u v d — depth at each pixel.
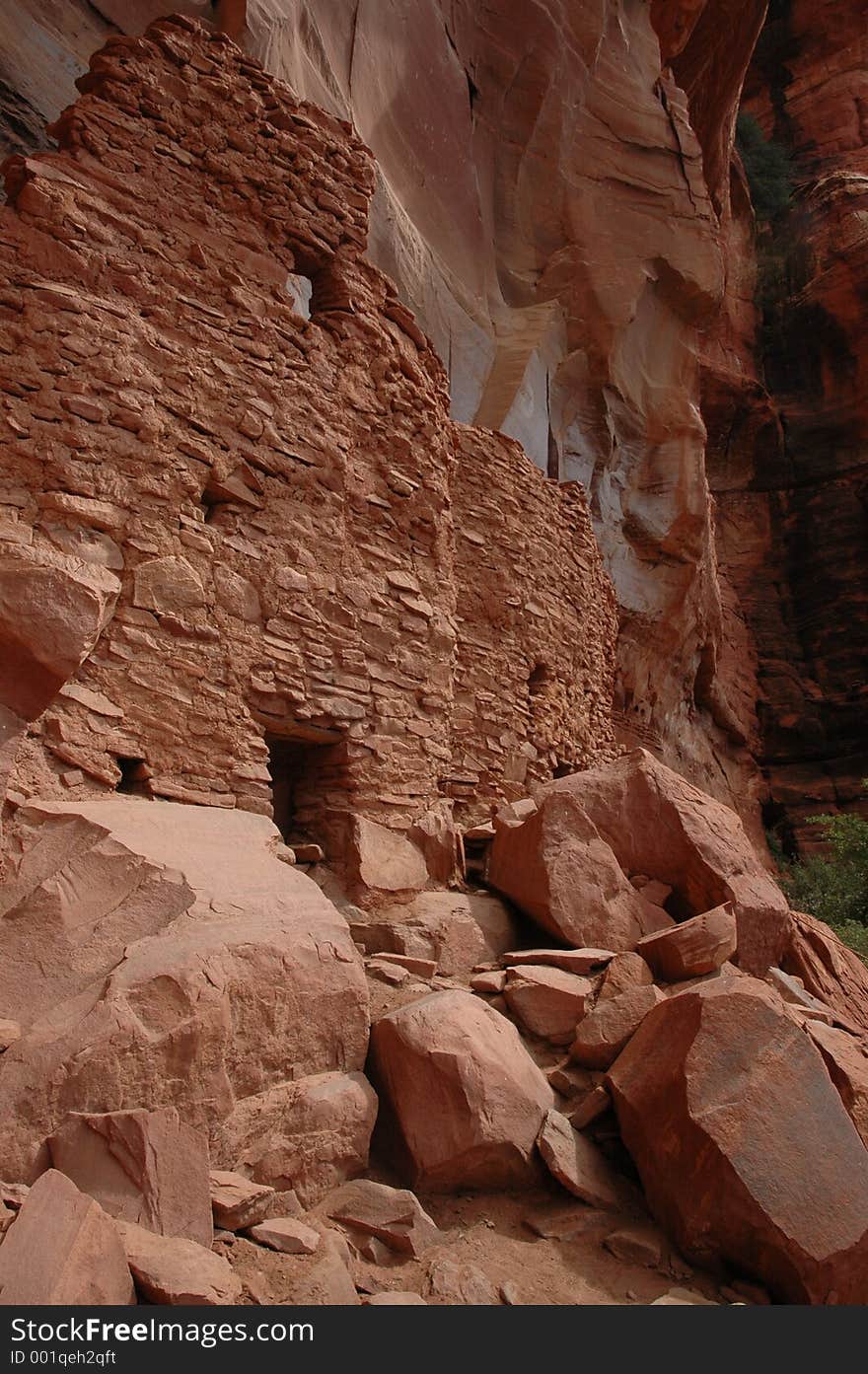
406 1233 3.15
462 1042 3.72
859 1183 3.35
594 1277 3.21
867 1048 4.79
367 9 10.93
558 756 8.96
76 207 4.86
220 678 4.98
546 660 8.90
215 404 5.27
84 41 7.62
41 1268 2.32
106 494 4.64
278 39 8.40
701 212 17.47
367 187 6.61
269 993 3.46
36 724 4.13
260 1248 2.87
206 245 5.48
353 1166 3.48
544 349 14.83
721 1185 3.30
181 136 5.50
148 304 5.07
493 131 14.65
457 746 7.56
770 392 30.50
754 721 26.22
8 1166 2.60
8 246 4.61
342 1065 3.70
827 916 13.12
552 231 15.65
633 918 5.36
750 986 3.75
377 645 5.98
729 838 5.79
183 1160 2.83
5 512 4.29
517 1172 3.63
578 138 16.08
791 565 28.55
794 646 27.59
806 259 30.73
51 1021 2.90
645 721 19.20
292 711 5.37
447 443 7.25
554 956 4.91
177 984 3.13
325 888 5.32
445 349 12.15
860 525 27.62
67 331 4.66
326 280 6.34
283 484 5.57
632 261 16.16
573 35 15.30
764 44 36.00
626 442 17.03
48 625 3.44
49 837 3.46
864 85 34.62
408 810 5.94
